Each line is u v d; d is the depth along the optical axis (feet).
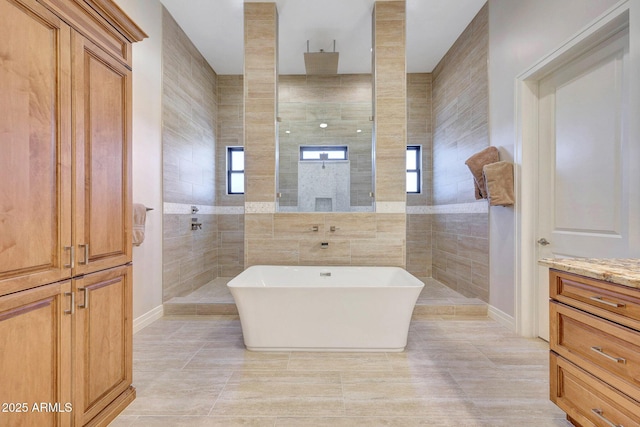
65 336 3.95
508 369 6.47
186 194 11.62
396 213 9.82
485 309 9.70
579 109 6.57
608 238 5.85
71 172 4.04
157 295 9.70
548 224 7.50
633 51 4.99
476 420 4.89
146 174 9.16
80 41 4.17
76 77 4.10
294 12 10.14
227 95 14.74
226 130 14.73
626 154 5.49
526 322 8.09
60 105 3.87
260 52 9.87
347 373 6.33
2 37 3.19
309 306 7.27
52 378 3.78
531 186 7.88
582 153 6.50
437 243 13.94
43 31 3.65
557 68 7.14
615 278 3.52
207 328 8.80
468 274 11.06
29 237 3.49
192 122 12.13
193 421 4.85
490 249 9.61
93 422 4.44
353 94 13.23
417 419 4.91
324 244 9.77
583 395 4.08
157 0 9.65
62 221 3.90
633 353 3.43
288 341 7.33
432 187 14.48
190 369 6.48
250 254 9.86
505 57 8.67
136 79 8.70
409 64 13.83
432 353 7.23
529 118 7.85
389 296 7.15
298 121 11.16
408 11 10.14
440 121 13.53
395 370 6.45
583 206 6.48
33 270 3.54
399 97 9.84
